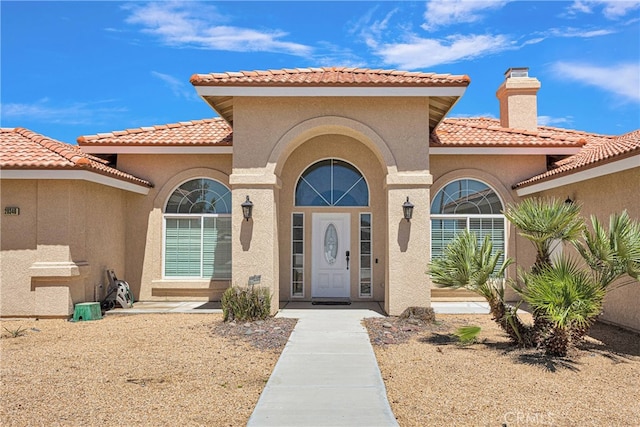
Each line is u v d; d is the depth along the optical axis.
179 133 16.56
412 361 8.74
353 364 8.55
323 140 15.84
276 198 13.46
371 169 15.80
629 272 8.46
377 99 13.09
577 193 13.62
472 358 8.86
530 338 9.51
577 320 8.42
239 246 12.94
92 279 13.79
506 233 15.88
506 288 15.72
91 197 13.75
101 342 10.14
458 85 12.54
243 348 9.69
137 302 15.71
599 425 5.94
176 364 8.52
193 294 15.85
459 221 16.03
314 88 12.68
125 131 16.56
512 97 19.56
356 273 15.77
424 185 12.95
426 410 6.45
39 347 9.73
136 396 6.90
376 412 6.35
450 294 15.85
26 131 14.48
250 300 12.29
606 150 13.52
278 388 7.29
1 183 12.70
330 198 15.91
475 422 6.04
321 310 13.98
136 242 15.97
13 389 7.16
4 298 12.62
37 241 12.59
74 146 16.50
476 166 16.14
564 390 7.15
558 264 8.70
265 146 13.06
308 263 15.80
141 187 15.45
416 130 13.05
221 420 6.11
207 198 16.20
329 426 5.92
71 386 7.30
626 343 9.98
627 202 11.27
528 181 14.99
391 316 12.80
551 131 19.83
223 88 12.70
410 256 12.86
